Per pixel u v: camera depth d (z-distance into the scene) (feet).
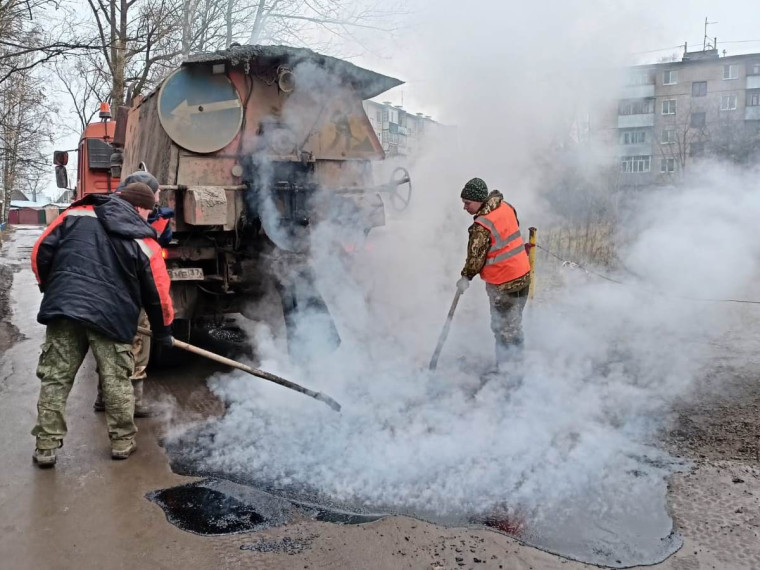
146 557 8.77
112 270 11.46
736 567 8.29
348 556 8.74
